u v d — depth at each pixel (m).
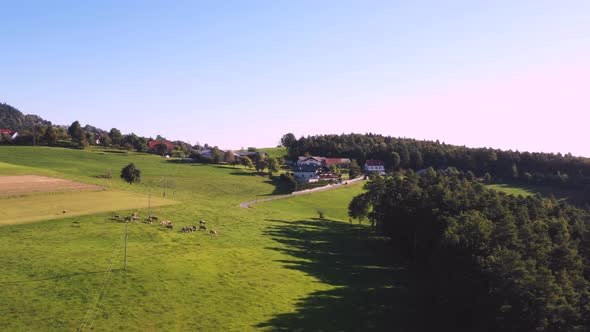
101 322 45.19
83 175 150.62
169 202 110.88
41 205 87.00
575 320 46.09
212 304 53.31
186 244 76.44
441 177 125.94
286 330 49.09
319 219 128.00
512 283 49.28
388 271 79.88
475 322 54.94
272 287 62.03
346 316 55.41
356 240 105.19
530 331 46.66
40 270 55.28
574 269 58.12
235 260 72.06
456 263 59.47
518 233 63.19
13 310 44.97
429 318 57.81
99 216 84.50
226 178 189.00
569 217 95.12
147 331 44.88
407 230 94.50
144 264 62.44
